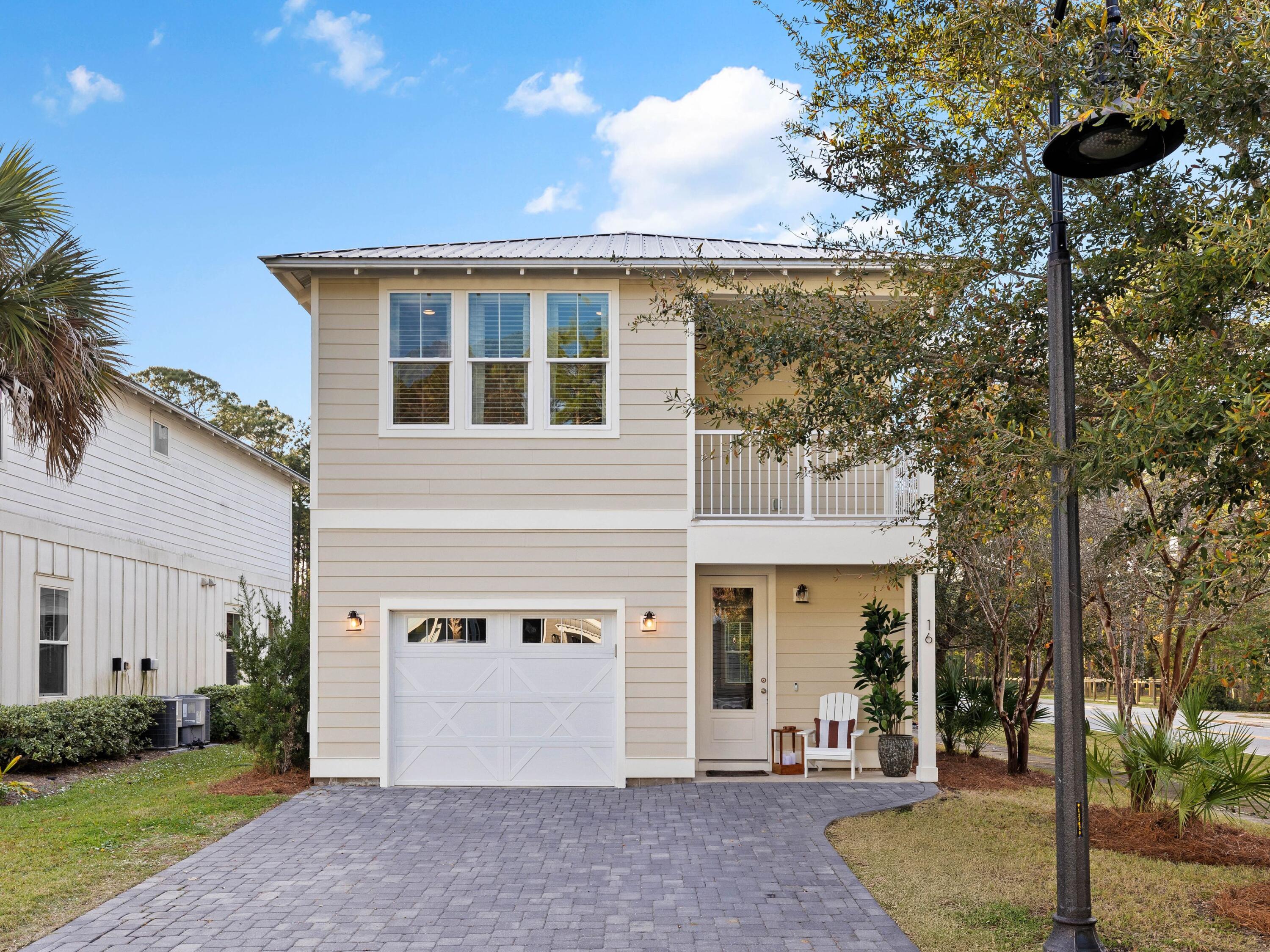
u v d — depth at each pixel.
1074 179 6.90
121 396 15.90
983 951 5.90
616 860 8.06
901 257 7.77
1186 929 6.34
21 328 9.49
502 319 12.06
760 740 12.83
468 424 11.91
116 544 15.80
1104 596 9.96
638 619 11.79
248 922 6.46
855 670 12.50
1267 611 7.76
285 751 11.97
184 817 9.68
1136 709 20.62
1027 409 7.05
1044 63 6.00
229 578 20.81
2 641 12.73
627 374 12.01
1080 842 5.64
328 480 11.81
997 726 16.45
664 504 11.91
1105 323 7.11
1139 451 4.97
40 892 7.07
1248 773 8.34
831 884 7.35
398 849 8.43
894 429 7.70
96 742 13.30
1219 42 5.33
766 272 11.59
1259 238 4.86
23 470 13.28
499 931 6.29
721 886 7.31
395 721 11.66
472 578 11.77
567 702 11.71
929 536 10.71
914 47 7.38
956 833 9.02
